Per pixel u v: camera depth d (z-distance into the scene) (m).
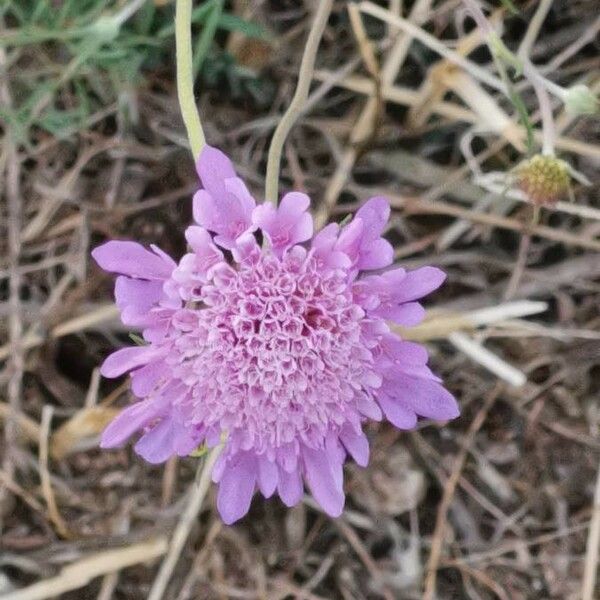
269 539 0.12
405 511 0.12
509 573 0.12
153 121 0.12
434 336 0.12
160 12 0.12
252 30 0.11
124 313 0.08
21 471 0.12
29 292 0.12
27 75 0.12
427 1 0.12
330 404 0.09
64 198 0.12
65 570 0.12
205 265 0.08
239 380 0.08
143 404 0.08
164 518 0.12
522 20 0.12
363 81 0.12
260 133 0.12
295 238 0.08
